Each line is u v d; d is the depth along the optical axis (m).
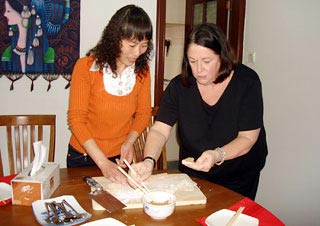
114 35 1.43
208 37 1.24
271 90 2.68
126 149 1.57
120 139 1.71
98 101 1.59
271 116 2.69
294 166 2.46
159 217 1.07
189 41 1.28
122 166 1.48
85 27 2.65
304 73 2.33
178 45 4.16
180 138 1.57
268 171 2.73
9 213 1.11
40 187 1.16
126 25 1.39
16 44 2.46
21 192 1.16
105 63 1.53
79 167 1.57
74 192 1.28
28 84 2.55
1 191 1.25
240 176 1.56
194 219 1.10
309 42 2.28
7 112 2.54
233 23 3.07
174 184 1.33
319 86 2.20
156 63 2.95
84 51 2.67
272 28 2.66
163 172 1.53
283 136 2.56
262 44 2.79
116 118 1.63
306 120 2.33
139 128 1.69
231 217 1.09
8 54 2.46
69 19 2.56
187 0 3.64
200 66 1.27
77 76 1.55
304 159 2.37
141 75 1.65
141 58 1.60
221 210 1.14
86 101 1.55
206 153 1.23
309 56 2.28
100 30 2.69
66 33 2.57
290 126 2.48
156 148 1.43
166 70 4.17
